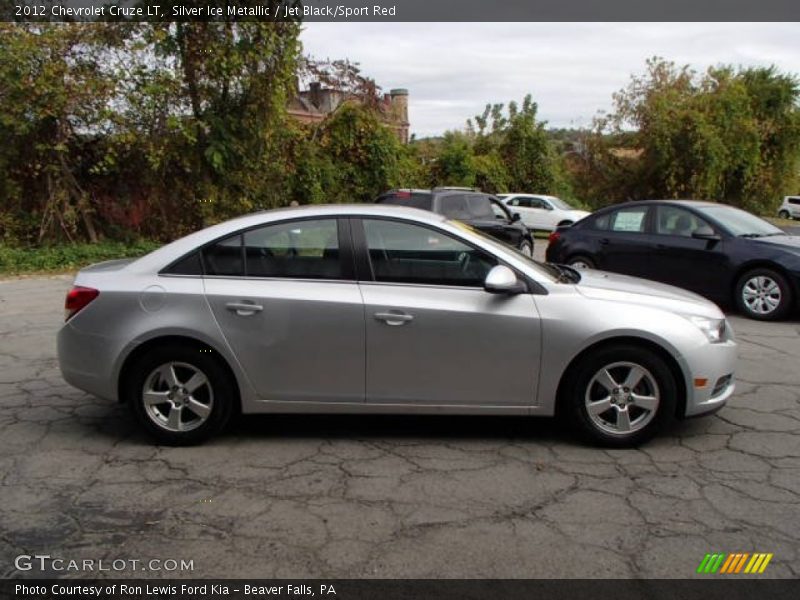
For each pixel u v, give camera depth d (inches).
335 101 835.4
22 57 494.9
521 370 171.6
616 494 150.6
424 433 187.6
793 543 130.7
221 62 546.6
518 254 182.7
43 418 199.9
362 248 175.6
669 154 1165.1
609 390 173.6
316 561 124.9
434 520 139.3
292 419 198.7
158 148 553.6
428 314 170.1
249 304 171.5
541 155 1248.8
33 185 561.9
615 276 203.2
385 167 853.2
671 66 1234.0
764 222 386.0
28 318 343.6
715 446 177.8
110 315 173.6
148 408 176.4
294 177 773.3
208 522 138.9
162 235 611.8
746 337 306.2
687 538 132.4
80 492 152.2
